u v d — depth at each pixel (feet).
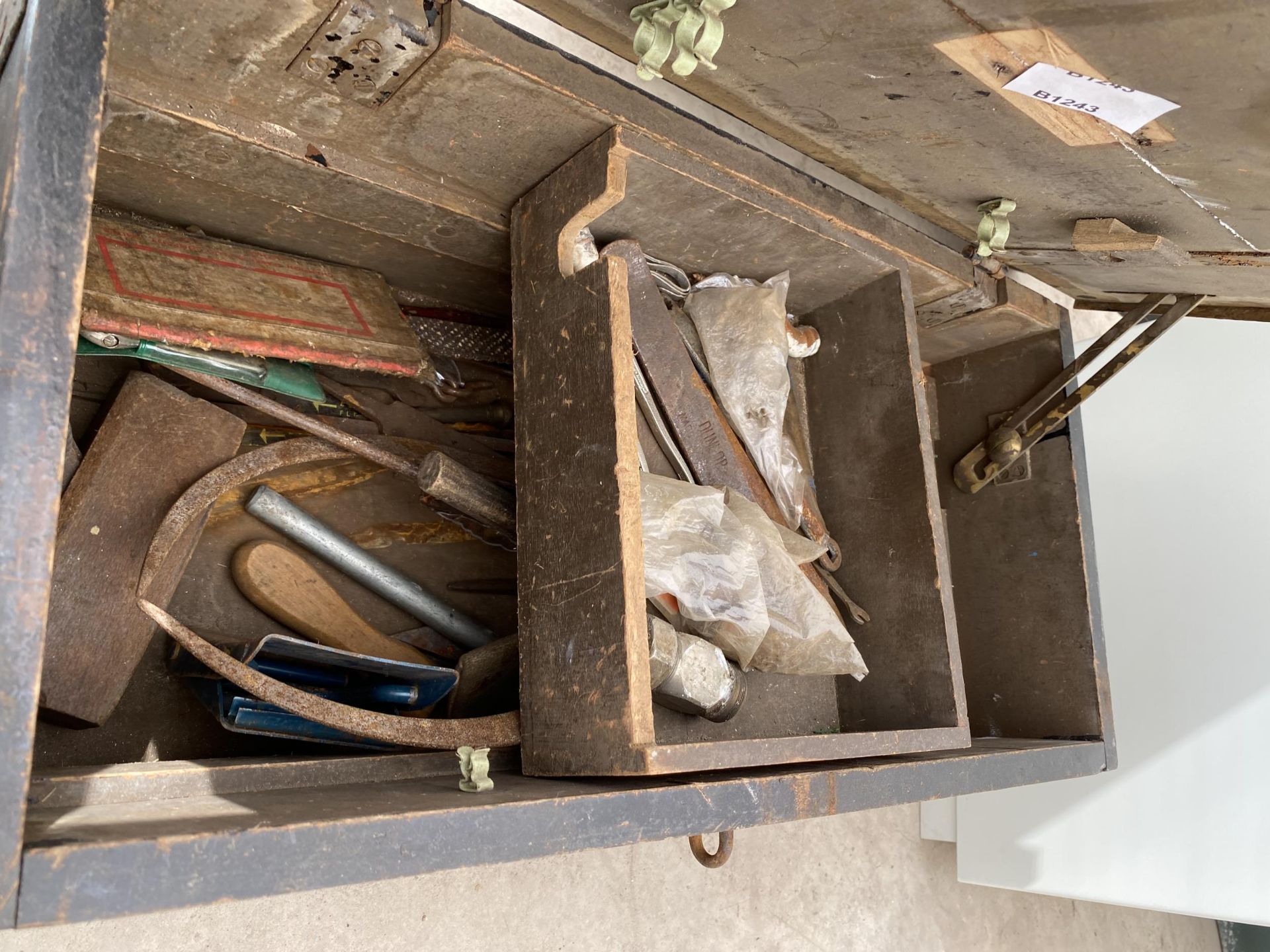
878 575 5.27
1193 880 6.83
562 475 3.88
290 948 4.89
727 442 4.85
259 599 4.23
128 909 2.34
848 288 5.43
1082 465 6.32
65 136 2.57
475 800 3.14
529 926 5.73
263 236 4.29
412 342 4.46
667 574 4.13
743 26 3.41
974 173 4.51
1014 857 7.65
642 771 3.37
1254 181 3.97
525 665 3.97
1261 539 7.00
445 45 3.30
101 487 3.77
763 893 6.94
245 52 3.29
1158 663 7.26
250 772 3.45
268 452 4.07
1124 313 6.37
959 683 4.93
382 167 3.93
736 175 4.23
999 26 3.14
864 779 4.18
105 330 3.57
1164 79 3.29
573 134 3.84
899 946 7.75
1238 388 7.30
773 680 5.06
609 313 3.74
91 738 3.92
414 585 4.70
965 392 6.72
